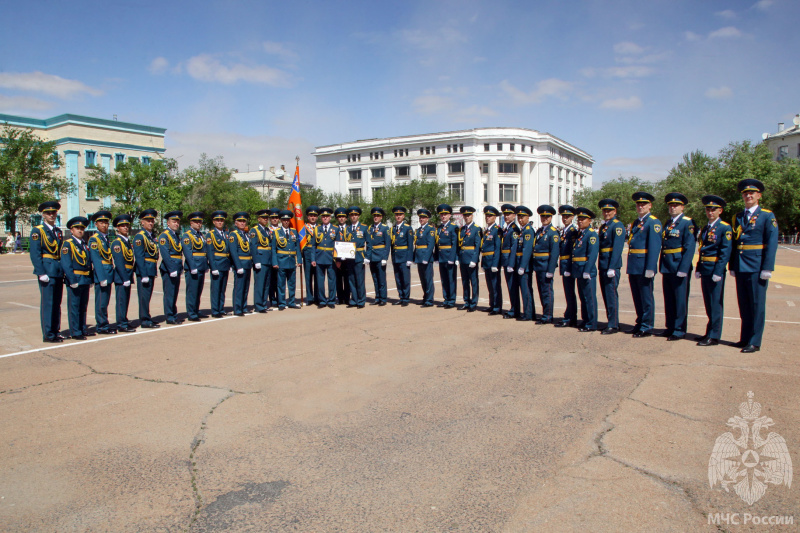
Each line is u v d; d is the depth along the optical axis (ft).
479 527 10.16
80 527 10.32
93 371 20.80
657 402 16.69
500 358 22.38
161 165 147.54
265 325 30.35
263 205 201.77
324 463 12.89
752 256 22.80
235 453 13.47
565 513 10.60
